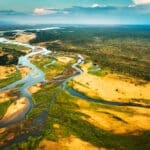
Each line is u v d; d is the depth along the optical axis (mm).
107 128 102000
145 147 87688
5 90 149000
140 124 106250
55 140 92000
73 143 90688
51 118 109125
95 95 138875
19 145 89125
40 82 165000
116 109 120938
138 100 133500
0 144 90062
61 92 142125
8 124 106125
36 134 96188
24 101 130000
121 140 93438
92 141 92438
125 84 159500
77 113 114562
